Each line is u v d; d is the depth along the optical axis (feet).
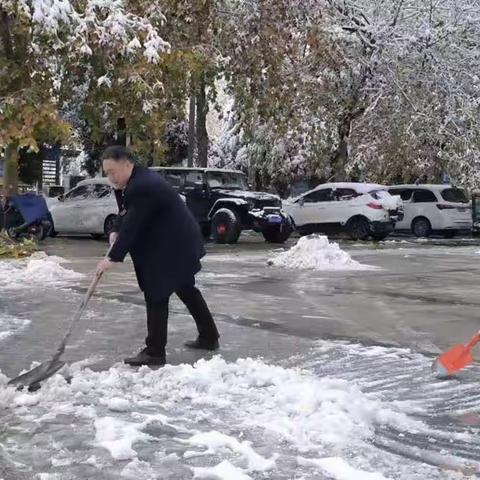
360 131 83.10
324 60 73.77
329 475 12.44
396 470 12.89
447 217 78.18
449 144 82.07
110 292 32.76
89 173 114.11
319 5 67.46
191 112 88.07
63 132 45.01
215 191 64.75
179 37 55.47
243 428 14.66
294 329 25.27
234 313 28.19
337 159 84.84
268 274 41.06
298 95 75.25
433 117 80.38
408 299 32.40
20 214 59.00
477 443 14.40
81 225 68.64
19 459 13.08
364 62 78.43
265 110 69.46
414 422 15.56
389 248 63.16
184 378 17.56
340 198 72.69
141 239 19.62
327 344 22.97
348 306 30.30
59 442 13.84
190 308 21.70
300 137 88.07
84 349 21.71
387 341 23.68
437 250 60.90
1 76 44.86
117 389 17.17
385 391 18.02
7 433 14.30
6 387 16.83
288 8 65.87
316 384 17.03
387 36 78.54
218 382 17.54
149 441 13.93
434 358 21.45
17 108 43.62
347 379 18.99
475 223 79.36
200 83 64.23
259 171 101.45
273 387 17.28
